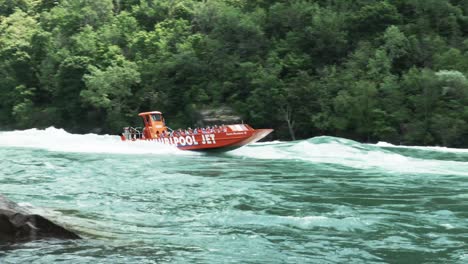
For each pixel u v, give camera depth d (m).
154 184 17.39
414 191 16.25
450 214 12.41
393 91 53.16
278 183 17.84
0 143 38.97
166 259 7.98
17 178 18.97
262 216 11.72
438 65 55.81
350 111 53.78
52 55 77.38
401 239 9.83
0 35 96.56
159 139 32.97
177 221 11.26
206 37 72.62
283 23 69.44
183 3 91.50
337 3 70.75
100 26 87.00
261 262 8.09
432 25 64.19
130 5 100.12
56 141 40.69
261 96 59.84
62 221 10.28
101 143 37.28
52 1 110.50
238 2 82.44
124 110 69.19
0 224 8.52
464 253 8.87
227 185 17.20
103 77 67.31
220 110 61.62
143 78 70.69
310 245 9.25
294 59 62.91
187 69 68.00
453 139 48.03
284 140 58.72
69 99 75.50
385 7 63.66
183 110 67.19
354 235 10.10
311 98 58.75
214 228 10.56
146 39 77.19
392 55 58.59
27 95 79.81
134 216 11.74
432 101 50.84
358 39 64.56
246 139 30.36
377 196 15.18
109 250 8.31
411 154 33.06
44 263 7.41
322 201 14.14
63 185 17.11
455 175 20.59
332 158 26.94
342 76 58.38
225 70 65.94
